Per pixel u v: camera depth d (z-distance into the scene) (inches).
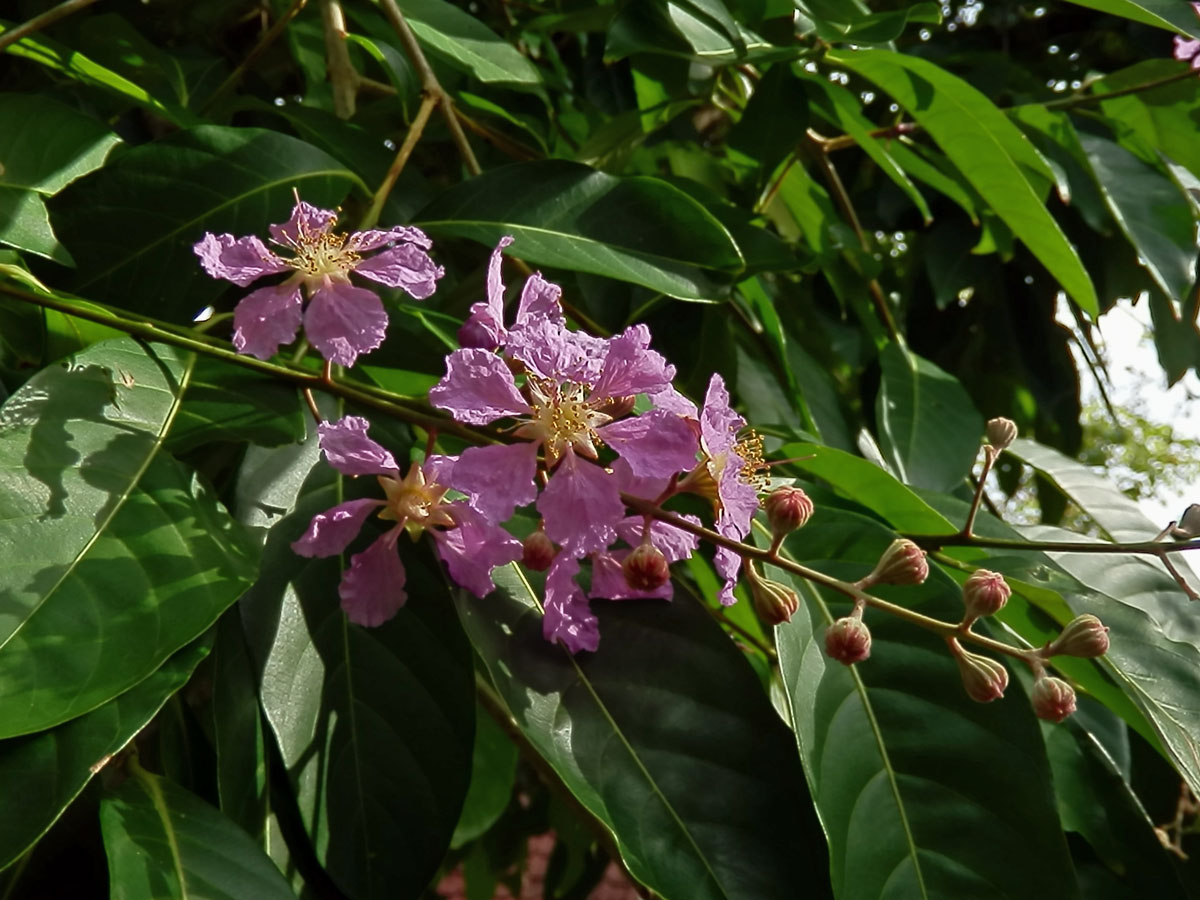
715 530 14.5
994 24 30.8
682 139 25.6
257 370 14.3
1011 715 14.3
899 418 22.1
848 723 14.2
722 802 13.4
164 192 16.3
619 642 14.2
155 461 13.4
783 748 13.8
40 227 15.0
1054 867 13.6
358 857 13.0
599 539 13.2
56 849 13.1
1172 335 26.2
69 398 13.5
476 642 13.9
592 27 21.5
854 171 29.8
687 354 20.8
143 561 12.4
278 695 13.2
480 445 13.8
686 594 14.6
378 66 25.2
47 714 11.2
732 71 23.4
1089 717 18.9
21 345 15.4
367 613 13.6
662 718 13.8
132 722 11.6
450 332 16.0
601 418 13.5
